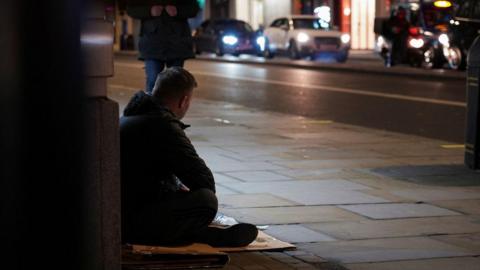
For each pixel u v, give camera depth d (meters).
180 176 5.59
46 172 2.04
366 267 5.53
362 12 47.44
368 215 7.20
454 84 24.12
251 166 9.75
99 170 4.64
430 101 19.19
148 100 5.61
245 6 54.97
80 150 2.08
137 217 5.51
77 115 2.07
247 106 18.48
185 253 5.33
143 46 10.16
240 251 5.85
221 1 57.16
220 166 9.72
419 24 31.11
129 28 58.88
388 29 31.69
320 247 6.07
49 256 2.05
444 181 8.93
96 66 4.55
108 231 4.72
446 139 13.22
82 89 2.08
